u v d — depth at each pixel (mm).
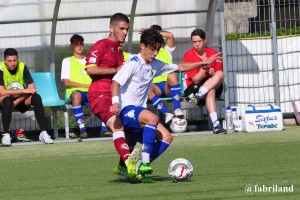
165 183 23328
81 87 42219
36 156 34750
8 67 41219
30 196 21984
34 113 42250
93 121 45750
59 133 46188
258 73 46062
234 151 32406
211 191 21266
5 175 27547
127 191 21922
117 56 26156
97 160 31469
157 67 24750
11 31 44750
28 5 44438
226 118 43719
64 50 45375
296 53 46344
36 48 44969
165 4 45969
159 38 23844
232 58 46062
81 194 21812
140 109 23969
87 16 45156
